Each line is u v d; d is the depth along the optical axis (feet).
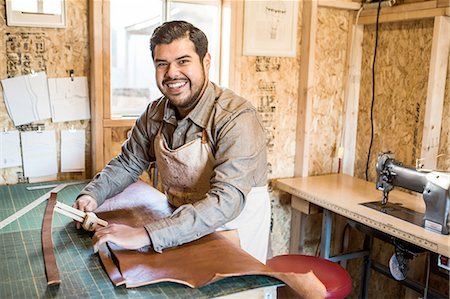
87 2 7.11
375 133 9.18
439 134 7.82
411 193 8.16
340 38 9.24
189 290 3.66
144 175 7.84
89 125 7.48
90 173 7.64
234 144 4.75
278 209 9.29
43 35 6.93
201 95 5.10
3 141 6.91
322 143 9.49
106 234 4.21
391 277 8.48
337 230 9.72
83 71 7.30
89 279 3.82
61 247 4.51
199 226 4.43
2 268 4.00
